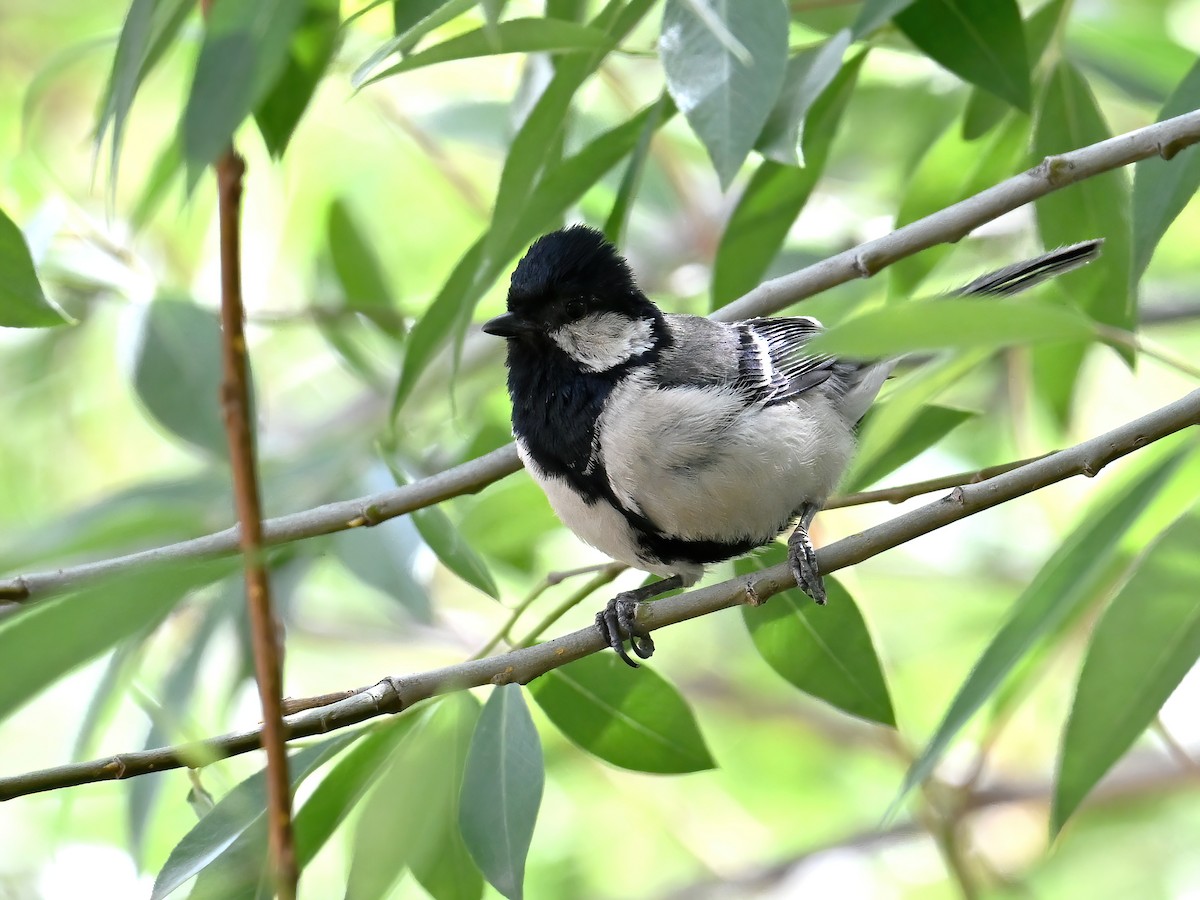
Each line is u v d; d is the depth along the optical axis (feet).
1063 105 29.40
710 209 49.16
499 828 21.52
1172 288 46.44
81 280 34.71
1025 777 44.11
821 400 29.17
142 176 45.39
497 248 25.76
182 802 36.32
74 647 15.75
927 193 32.24
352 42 36.06
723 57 21.95
